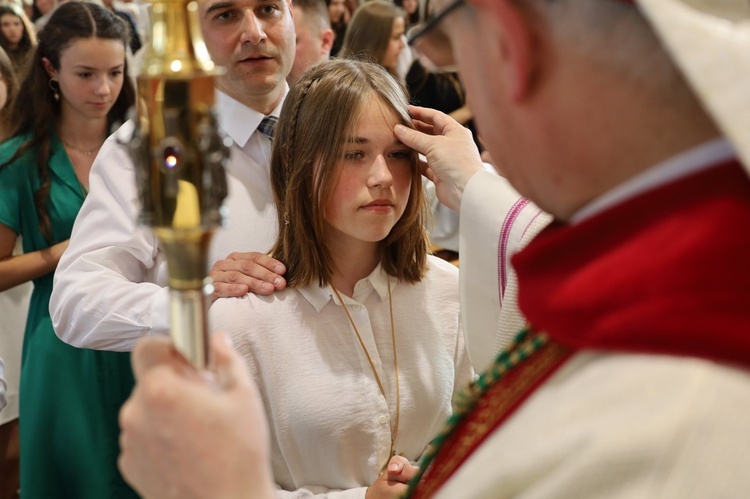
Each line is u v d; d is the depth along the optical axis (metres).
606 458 0.54
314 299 1.71
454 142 1.69
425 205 1.84
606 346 0.58
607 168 0.63
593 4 0.60
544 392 0.65
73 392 2.58
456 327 1.83
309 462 1.67
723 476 0.51
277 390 1.67
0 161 2.74
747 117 0.53
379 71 1.73
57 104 2.81
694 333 0.54
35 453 2.60
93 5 2.82
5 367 3.05
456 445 0.78
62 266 2.18
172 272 0.65
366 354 1.71
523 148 0.67
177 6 0.62
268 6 2.12
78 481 2.58
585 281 0.61
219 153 0.62
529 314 0.66
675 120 0.59
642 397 0.54
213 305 1.72
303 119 1.68
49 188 2.76
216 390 0.65
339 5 4.97
